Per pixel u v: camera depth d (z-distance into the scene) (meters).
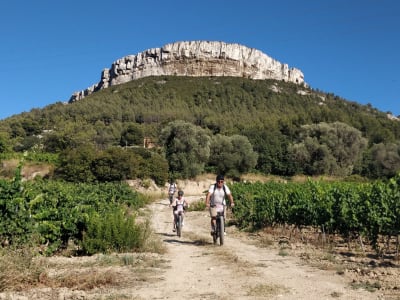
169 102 136.75
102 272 6.94
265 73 185.88
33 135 93.25
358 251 10.55
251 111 129.75
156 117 115.31
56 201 11.45
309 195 14.24
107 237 9.79
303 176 65.31
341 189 13.16
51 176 39.41
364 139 66.25
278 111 128.88
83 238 9.69
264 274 7.06
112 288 6.01
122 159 40.75
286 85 165.50
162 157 52.59
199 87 154.12
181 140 55.91
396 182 10.58
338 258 9.08
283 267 7.84
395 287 5.86
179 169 54.47
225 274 7.09
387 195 10.23
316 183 15.72
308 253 9.88
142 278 6.67
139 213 24.03
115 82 190.00
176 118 110.62
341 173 64.06
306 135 68.94
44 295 5.46
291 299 5.30
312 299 5.30
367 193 11.16
